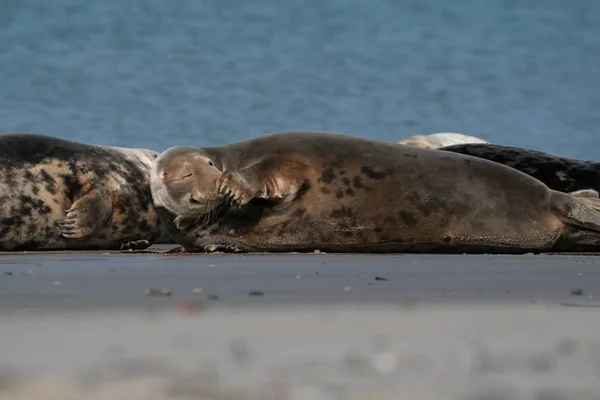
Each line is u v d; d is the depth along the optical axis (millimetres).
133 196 45531
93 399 9547
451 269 26141
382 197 35188
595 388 10062
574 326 13859
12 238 42906
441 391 9844
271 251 36344
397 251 35844
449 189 35312
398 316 14914
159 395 9656
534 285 21062
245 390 9781
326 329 13445
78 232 42438
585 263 29047
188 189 35875
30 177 43375
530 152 45781
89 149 45438
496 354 11438
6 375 10320
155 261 30375
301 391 9750
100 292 19391
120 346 12078
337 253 35438
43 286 20938
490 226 35281
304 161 35406
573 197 35844
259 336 12797
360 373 10422
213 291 19500
